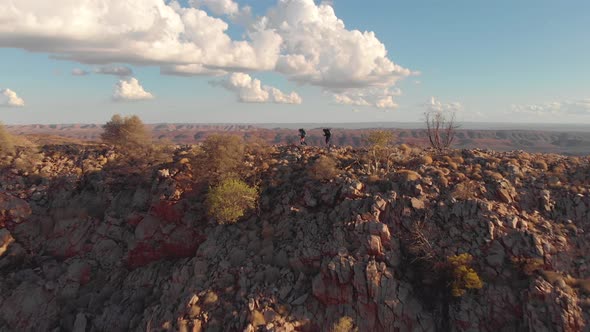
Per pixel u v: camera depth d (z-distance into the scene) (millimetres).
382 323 30375
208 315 33562
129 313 38531
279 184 47250
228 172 46906
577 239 31984
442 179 39906
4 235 46719
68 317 39875
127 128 60750
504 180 38719
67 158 59531
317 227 38875
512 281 30062
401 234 35469
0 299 41062
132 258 45031
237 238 41344
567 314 26516
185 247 43438
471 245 32688
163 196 46031
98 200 51812
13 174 54469
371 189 40844
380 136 50094
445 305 30844
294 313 32531
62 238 48031
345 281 32688
